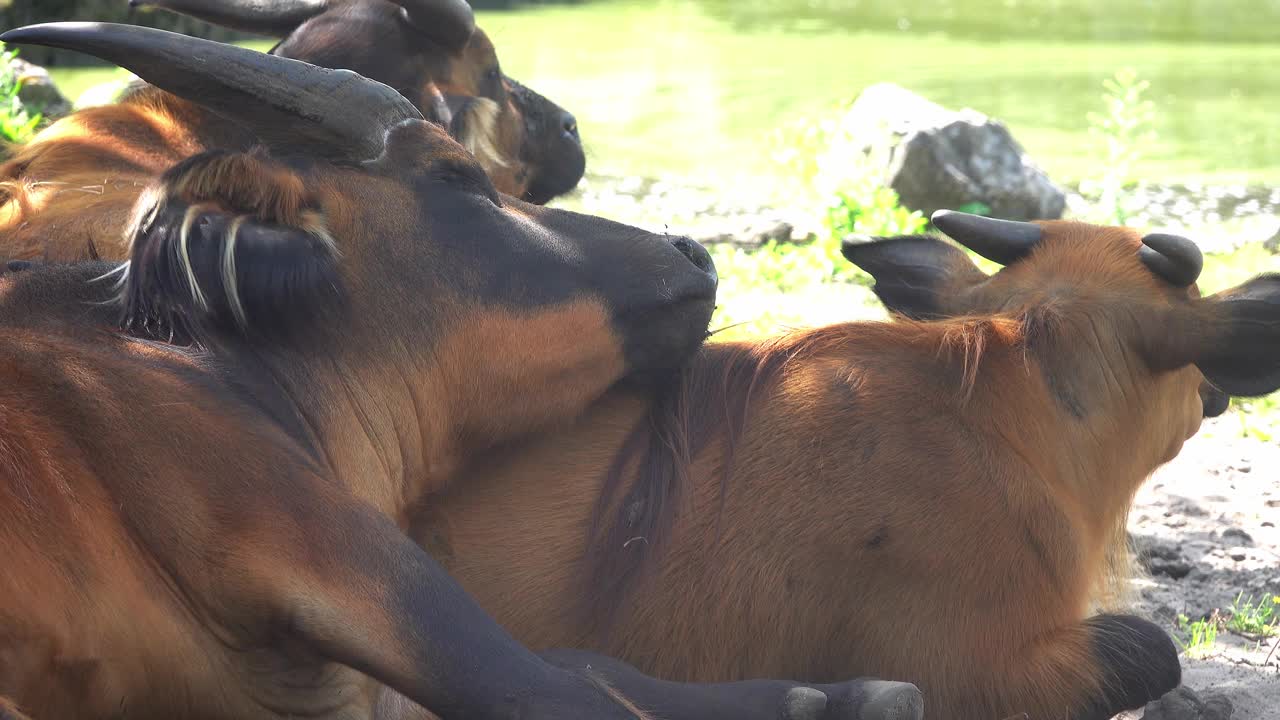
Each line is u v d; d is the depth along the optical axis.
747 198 11.59
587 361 3.73
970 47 18.81
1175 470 6.56
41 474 2.92
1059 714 3.80
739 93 15.73
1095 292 4.14
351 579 3.04
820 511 3.76
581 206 11.17
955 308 4.38
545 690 3.04
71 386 3.06
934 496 3.79
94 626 2.89
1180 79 16.47
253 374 3.33
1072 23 20.91
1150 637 3.92
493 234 3.66
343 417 3.43
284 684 3.19
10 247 4.21
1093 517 4.12
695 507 3.78
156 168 5.17
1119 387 4.12
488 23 20.95
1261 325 3.94
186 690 3.06
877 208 9.81
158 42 3.41
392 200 3.58
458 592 3.12
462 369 3.62
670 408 3.89
